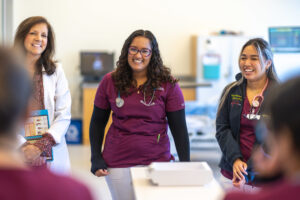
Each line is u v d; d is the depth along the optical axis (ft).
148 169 6.11
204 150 17.78
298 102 2.70
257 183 7.41
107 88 7.80
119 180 7.60
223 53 21.86
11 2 20.30
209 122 17.33
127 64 7.75
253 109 7.78
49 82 8.52
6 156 2.72
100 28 22.41
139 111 7.58
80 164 16.72
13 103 2.72
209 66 21.75
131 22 22.59
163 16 22.77
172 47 22.98
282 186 2.80
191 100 21.85
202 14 22.97
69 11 22.12
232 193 3.22
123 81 7.63
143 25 22.68
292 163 2.76
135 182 6.06
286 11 23.36
